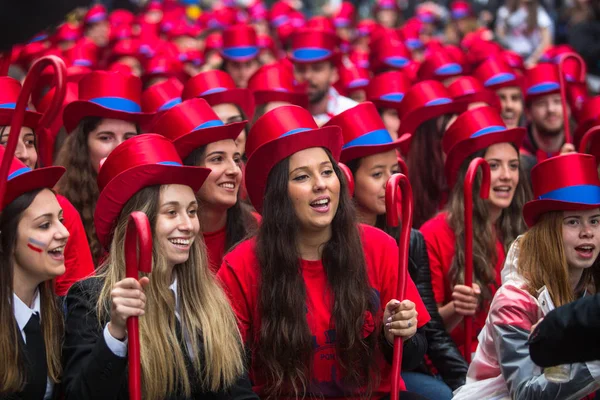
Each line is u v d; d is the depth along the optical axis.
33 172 7.53
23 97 7.29
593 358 6.62
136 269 7.26
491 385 8.12
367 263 8.88
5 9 5.53
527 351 7.75
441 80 17.41
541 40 27.52
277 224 8.49
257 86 14.27
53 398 7.83
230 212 10.34
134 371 7.13
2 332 7.41
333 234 8.62
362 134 10.30
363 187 10.39
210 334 7.95
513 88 16.00
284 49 24.61
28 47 18.95
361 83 18.52
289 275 8.45
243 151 12.50
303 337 8.34
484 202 10.92
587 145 10.47
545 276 8.15
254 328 8.62
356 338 8.43
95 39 25.05
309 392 8.47
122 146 8.12
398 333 8.23
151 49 23.05
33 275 7.67
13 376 7.40
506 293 8.07
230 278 8.66
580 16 24.22
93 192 11.01
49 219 7.66
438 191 12.65
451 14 29.33
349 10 30.31
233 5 34.19
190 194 8.06
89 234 10.78
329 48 17.25
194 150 9.89
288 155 8.48
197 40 28.31
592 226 8.22
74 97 12.89
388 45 19.97
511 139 11.17
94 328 7.73
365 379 8.54
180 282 8.12
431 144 12.70
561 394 7.40
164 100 12.70
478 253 10.77
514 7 27.84
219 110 12.40
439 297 10.73
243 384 8.09
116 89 11.22
